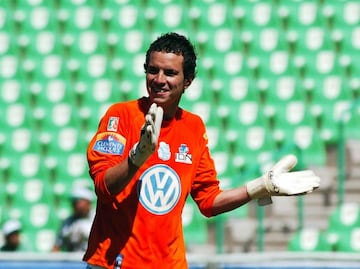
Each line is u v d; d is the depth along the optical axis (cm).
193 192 1866
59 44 6600
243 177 4853
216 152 5538
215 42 6297
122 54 6456
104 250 1745
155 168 1759
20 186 5775
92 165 1750
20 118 6188
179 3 6625
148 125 1588
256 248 4856
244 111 5775
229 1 6494
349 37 6116
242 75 6028
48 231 5534
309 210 4953
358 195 4984
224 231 4922
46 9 6794
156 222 1745
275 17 6334
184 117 1820
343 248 4653
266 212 4956
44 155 5944
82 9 6750
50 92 6322
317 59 6025
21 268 3500
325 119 5612
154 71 1736
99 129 1789
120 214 1741
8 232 4400
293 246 4691
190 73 1762
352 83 5847
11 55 6600
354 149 5200
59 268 3488
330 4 6300
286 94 5831
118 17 6662
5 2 6844
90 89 6266
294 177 1773
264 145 5550
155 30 6556
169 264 1753
